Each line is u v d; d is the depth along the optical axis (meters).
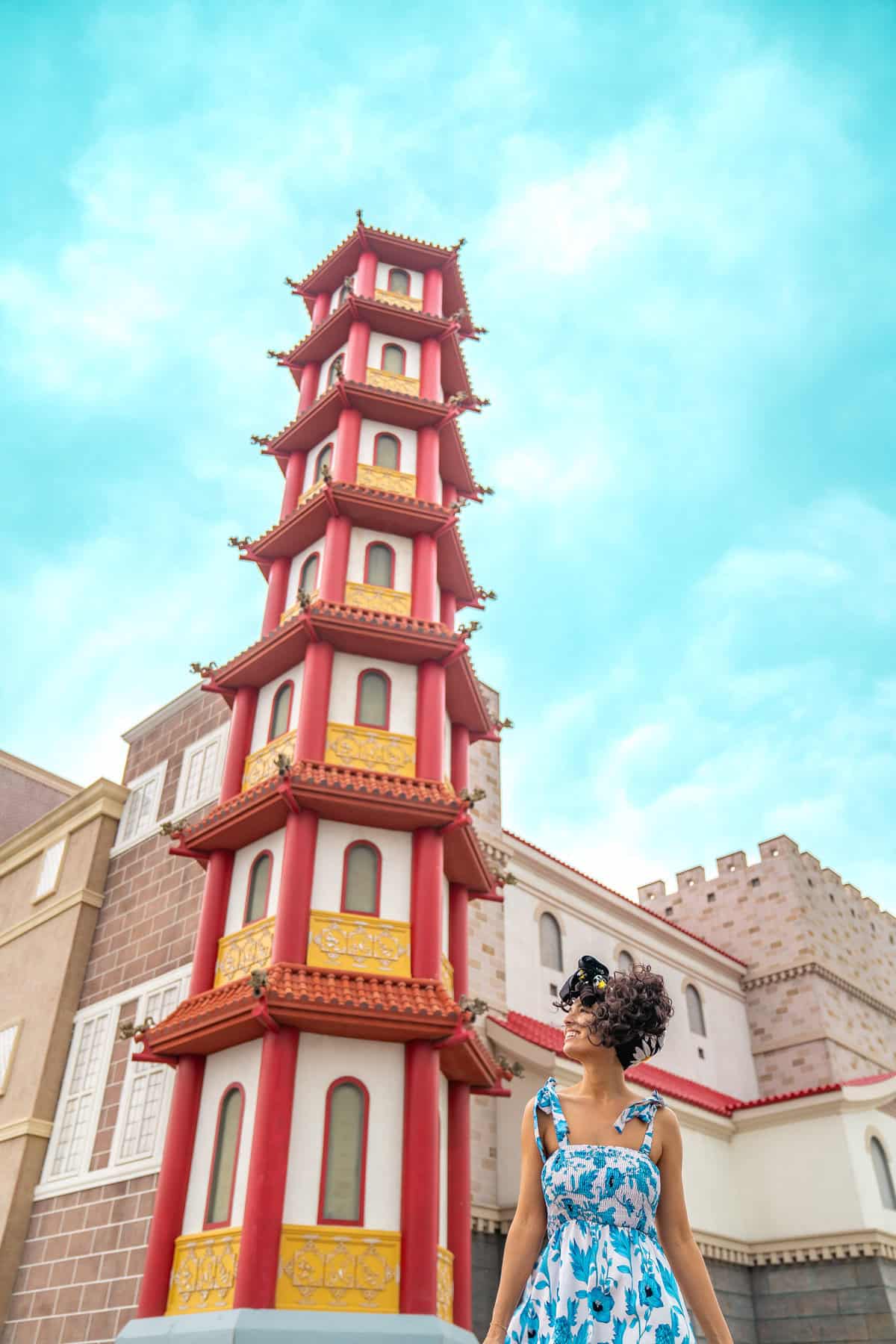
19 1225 22.42
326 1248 15.20
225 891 19.92
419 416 25.31
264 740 21.59
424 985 17.62
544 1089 4.07
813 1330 25.55
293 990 16.39
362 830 19.34
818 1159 27.22
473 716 23.89
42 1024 25.28
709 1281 3.84
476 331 29.53
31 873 29.70
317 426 25.69
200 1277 15.48
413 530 23.72
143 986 23.80
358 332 26.39
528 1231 3.81
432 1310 15.09
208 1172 16.58
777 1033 38.06
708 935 41.72
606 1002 4.14
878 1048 40.38
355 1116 16.44
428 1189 15.90
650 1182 3.70
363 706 20.92
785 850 41.22
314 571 23.58
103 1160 21.77
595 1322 3.36
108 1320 19.31
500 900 22.41
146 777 28.38
